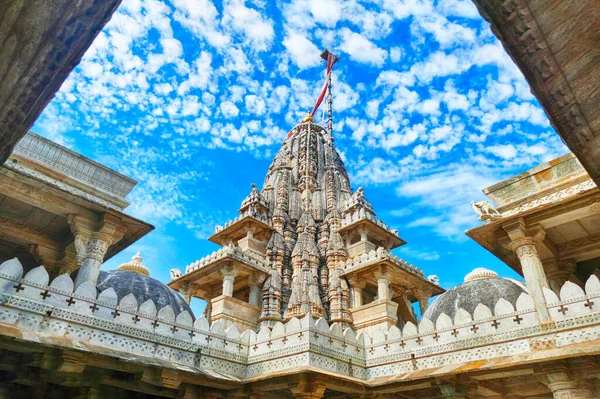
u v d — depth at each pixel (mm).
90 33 4234
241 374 17703
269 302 34094
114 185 18562
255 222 39562
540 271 15109
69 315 13742
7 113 4645
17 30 4016
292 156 50781
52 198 16828
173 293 23047
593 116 4258
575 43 3879
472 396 18016
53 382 14938
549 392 16250
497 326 15477
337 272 35562
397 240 40625
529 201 15727
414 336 17500
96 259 16922
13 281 12977
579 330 13586
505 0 3842
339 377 15992
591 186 14133
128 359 13594
